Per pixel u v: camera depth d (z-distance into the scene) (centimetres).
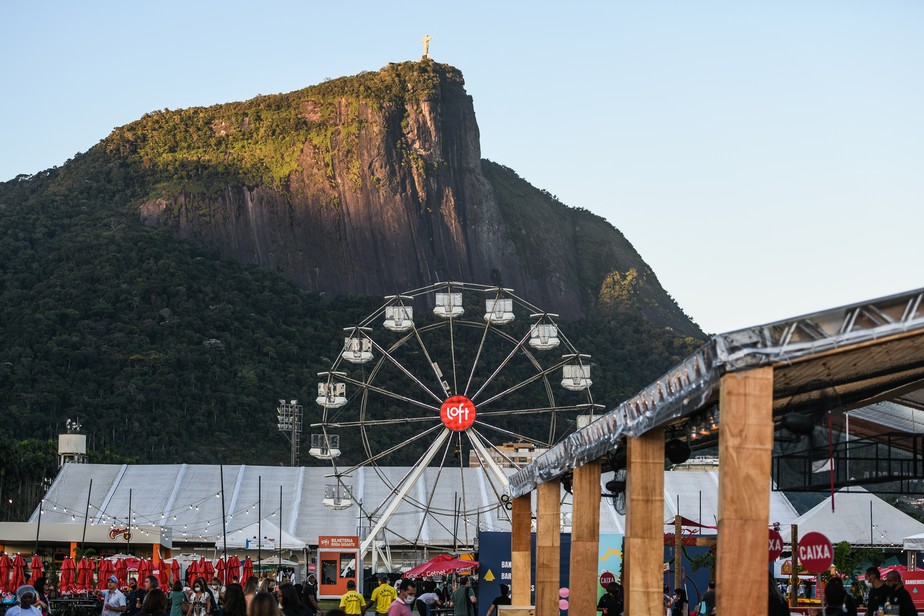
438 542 10469
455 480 11588
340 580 7388
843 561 4891
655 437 2092
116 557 6725
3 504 14050
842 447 2973
